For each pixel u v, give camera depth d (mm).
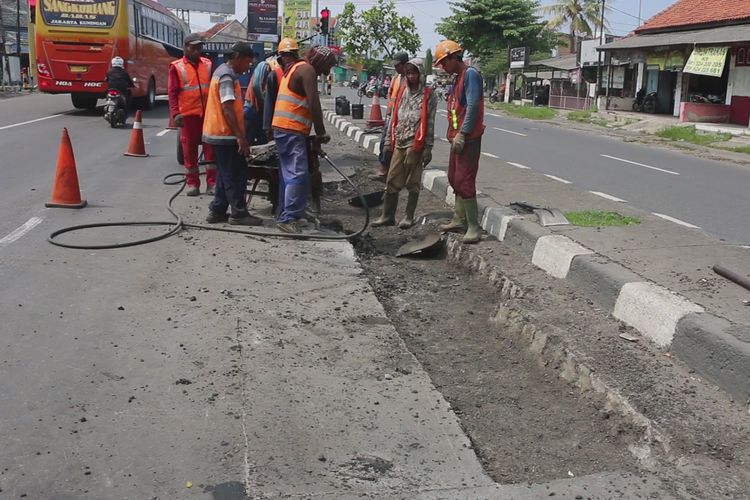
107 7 19844
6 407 3711
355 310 5320
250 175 8047
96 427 3557
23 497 3008
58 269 5898
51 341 4512
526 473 3412
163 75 26141
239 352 4445
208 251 6613
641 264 5574
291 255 6629
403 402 3951
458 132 6836
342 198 10219
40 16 19641
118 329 4734
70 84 20125
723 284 5098
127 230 7246
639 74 34938
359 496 3068
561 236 6391
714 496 3047
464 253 6945
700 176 13578
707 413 3645
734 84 26922
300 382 4105
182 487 3105
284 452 3383
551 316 5004
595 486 3162
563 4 56938
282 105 7129
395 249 7633
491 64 52281
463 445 3551
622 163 15258
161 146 14656
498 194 8727
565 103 41188
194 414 3701
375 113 18391
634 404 3736
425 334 5289
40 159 11992
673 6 33031
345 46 34562
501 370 4645
